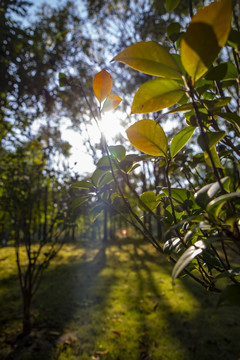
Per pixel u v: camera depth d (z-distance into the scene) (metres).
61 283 5.52
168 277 5.68
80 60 5.24
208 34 0.35
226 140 0.67
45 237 3.86
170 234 0.73
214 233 0.61
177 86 0.45
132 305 4.21
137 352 2.89
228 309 3.90
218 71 0.52
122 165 0.64
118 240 13.35
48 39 5.50
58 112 4.80
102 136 0.57
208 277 0.64
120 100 0.60
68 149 4.01
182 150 0.84
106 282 5.59
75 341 3.15
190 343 3.03
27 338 3.19
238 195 0.36
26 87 4.71
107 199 0.73
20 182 3.91
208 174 0.80
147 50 0.45
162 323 3.54
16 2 4.45
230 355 2.76
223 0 0.34
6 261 7.35
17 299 4.53
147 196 0.72
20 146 3.97
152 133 0.55
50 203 4.23
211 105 0.56
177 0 0.67
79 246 11.89
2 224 3.83
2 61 4.46
